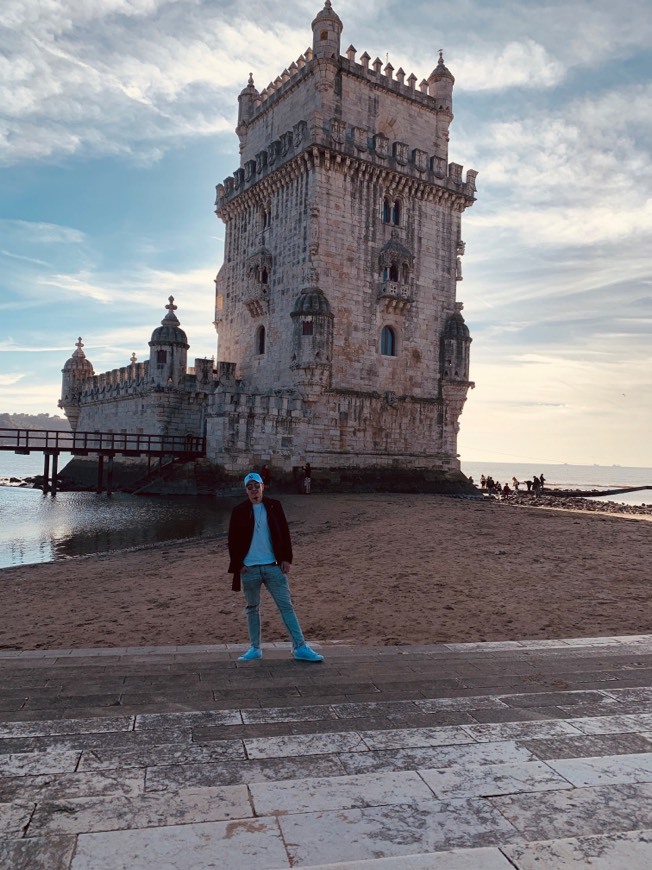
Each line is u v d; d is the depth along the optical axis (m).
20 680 7.52
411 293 49.94
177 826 4.14
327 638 11.95
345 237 46.56
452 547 21.67
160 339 52.84
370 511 32.88
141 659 8.86
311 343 44.25
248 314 52.81
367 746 5.50
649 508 46.38
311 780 4.82
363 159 46.62
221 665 8.45
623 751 5.44
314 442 45.25
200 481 43.81
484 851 3.84
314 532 26.55
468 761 5.20
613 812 4.36
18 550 25.23
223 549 23.36
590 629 11.88
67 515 36.25
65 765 5.05
